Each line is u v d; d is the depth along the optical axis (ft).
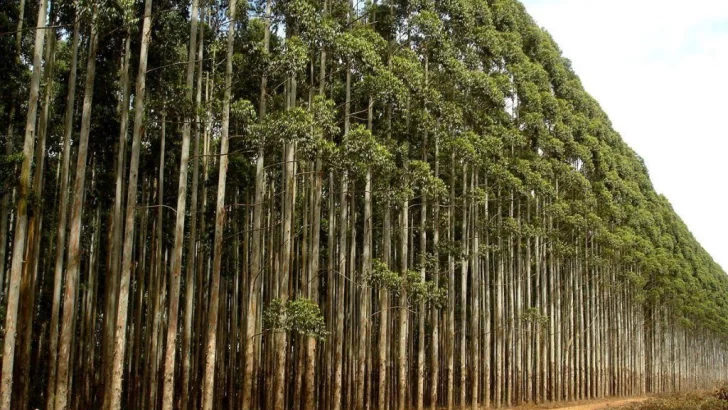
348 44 74.64
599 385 162.30
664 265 184.14
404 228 89.04
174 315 59.52
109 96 73.56
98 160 81.41
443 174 111.55
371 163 74.95
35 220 58.95
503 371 123.34
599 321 167.73
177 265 60.29
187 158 62.75
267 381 81.56
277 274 82.33
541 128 126.00
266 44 70.18
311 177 85.97
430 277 117.70
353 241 88.99
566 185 139.03
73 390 79.71
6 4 64.95
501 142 108.68
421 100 93.25
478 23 109.81
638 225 175.73
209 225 87.66
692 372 255.09
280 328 66.28
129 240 55.72
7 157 53.78
